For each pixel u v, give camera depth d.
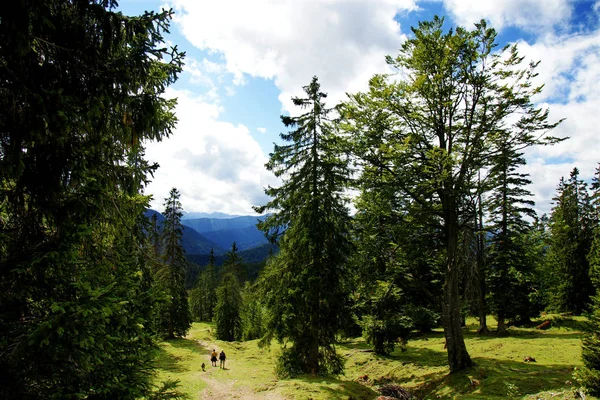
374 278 19.36
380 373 22.62
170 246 36.72
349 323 18.94
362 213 19.42
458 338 17.09
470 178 17.55
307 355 18.39
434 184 16.09
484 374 15.50
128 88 5.22
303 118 19.22
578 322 28.98
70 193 5.07
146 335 5.73
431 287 24.92
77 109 4.52
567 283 36.50
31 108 4.22
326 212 18.59
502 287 28.08
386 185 17.70
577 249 37.16
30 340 3.66
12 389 3.88
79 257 5.02
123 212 6.10
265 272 19.64
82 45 4.93
